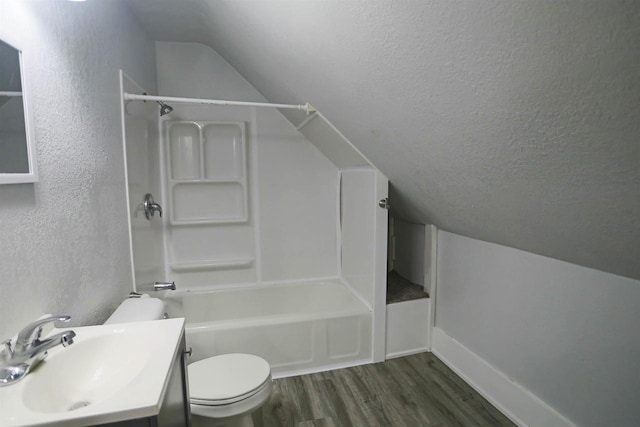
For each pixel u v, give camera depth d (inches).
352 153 90.7
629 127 25.9
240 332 81.6
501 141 38.7
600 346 51.2
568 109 28.7
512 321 67.9
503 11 25.6
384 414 69.8
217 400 51.7
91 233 51.1
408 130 53.0
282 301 111.4
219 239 109.3
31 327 31.0
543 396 61.6
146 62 90.5
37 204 37.0
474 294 78.5
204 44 102.5
